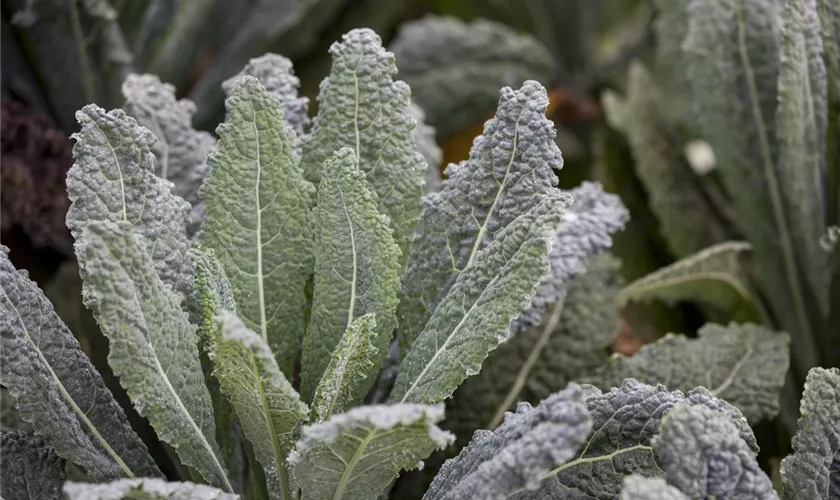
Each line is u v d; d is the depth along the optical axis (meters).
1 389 1.21
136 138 1.07
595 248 1.22
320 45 1.79
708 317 1.46
